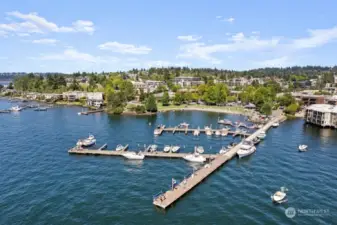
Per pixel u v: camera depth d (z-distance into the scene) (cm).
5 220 4550
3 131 11681
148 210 4959
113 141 10256
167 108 19425
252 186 6028
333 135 11362
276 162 7706
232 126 13550
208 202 5316
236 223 4544
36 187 5862
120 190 5775
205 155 8362
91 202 5206
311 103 18738
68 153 8550
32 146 9250
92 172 6869
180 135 11581
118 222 4544
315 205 5131
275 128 12938
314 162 7675
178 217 4753
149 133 11781
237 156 8456
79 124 13600
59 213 4791
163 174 6806
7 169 6962
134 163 7712
